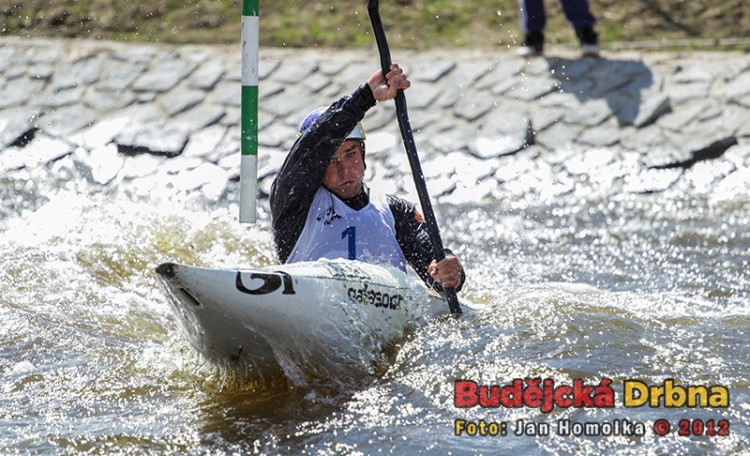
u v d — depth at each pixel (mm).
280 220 17828
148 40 44750
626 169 33938
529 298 19547
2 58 43812
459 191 34000
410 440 13164
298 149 17172
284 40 44281
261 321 14500
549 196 33062
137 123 39219
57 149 38031
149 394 15172
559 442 12922
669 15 43625
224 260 24578
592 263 24859
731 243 26078
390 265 17609
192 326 14656
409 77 40562
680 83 37938
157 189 35125
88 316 19281
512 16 44844
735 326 17734
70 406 14703
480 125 37250
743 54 39812
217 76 41438
